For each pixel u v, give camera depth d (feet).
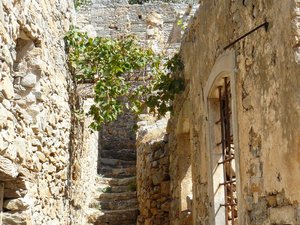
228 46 14.51
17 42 16.17
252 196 12.98
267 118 11.81
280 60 10.98
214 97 18.26
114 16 53.67
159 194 29.86
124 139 50.21
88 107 29.81
